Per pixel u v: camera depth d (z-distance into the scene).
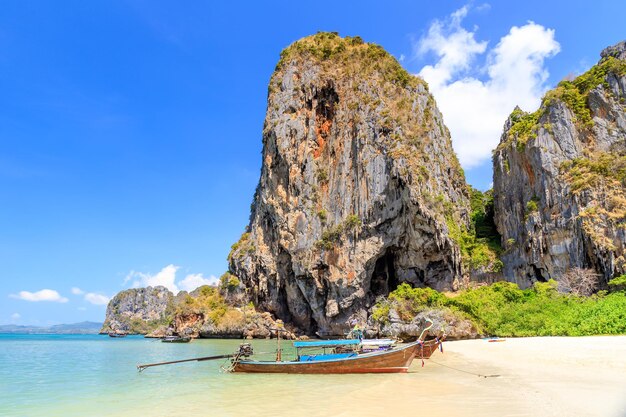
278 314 75.56
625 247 44.94
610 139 55.06
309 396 18.11
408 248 63.75
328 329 67.00
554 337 36.50
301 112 79.00
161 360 40.03
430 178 64.94
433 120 75.38
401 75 77.62
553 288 48.12
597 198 49.44
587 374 18.92
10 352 55.19
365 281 64.94
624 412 11.55
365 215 66.06
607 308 37.41
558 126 57.16
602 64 60.16
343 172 71.69
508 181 61.53
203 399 18.48
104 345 73.69
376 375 23.81
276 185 76.94
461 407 13.90
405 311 50.78
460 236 64.06
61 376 28.42
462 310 48.56
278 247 74.44
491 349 31.47
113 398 19.73
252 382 23.14
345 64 81.12
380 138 68.44
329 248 67.12
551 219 52.59
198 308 80.50
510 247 58.44
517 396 15.16
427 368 25.67
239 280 79.81
